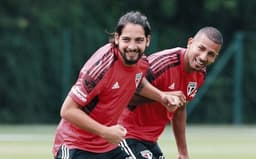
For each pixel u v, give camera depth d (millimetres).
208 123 70062
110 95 18250
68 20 73062
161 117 20906
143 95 19781
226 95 70250
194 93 20938
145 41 17703
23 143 48094
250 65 72062
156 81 20375
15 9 71312
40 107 68000
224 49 75688
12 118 67750
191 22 78000
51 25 70312
